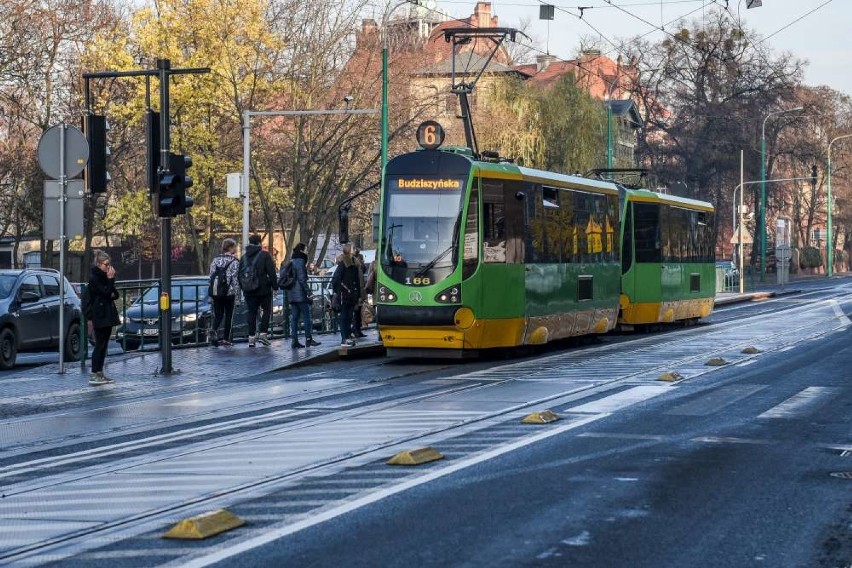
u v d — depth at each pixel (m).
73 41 59.62
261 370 24.38
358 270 29.06
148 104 23.67
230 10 55.50
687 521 9.61
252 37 55.81
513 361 26.95
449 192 26.50
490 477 11.55
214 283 29.30
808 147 97.25
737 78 91.06
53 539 9.17
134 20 57.41
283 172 63.22
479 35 42.09
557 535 9.09
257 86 56.41
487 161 27.78
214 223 62.41
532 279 28.61
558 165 70.94
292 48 58.06
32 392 21.00
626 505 10.23
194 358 26.64
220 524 9.30
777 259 97.62
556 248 30.30
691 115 91.00
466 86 42.31
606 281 34.09
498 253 27.12
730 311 55.53
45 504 10.64
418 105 60.06
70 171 23.39
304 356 26.88
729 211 99.19
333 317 36.19
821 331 36.75
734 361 25.66
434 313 26.00
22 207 62.78
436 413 16.83
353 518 9.68
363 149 60.56
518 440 13.97
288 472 12.00
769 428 15.10
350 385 21.69
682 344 31.64
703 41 90.44
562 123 70.25
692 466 12.22
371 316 39.16
